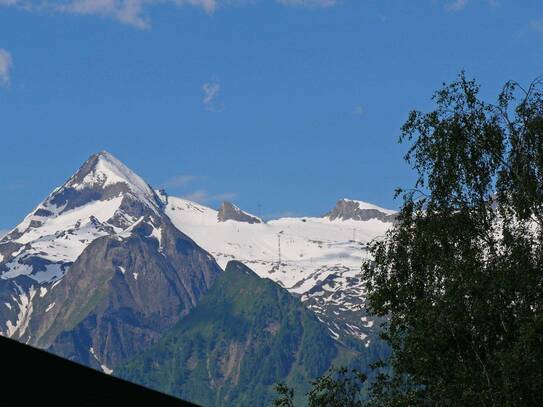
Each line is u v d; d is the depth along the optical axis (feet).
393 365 215.92
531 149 213.05
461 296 199.31
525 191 205.67
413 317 208.33
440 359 201.67
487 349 201.46
